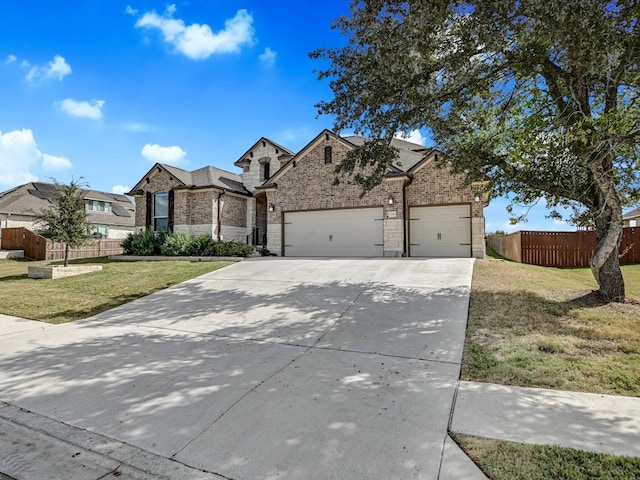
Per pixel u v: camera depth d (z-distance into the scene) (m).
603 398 3.59
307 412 3.46
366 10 6.80
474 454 2.70
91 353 5.45
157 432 3.20
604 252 7.53
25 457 2.93
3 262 19.84
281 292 9.26
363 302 7.89
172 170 21.05
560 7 4.99
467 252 15.11
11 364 5.04
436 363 4.68
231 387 4.09
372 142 9.14
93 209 34.09
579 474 2.43
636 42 5.65
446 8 5.95
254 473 2.59
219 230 20.23
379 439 2.96
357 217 16.69
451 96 7.88
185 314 7.77
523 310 6.86
